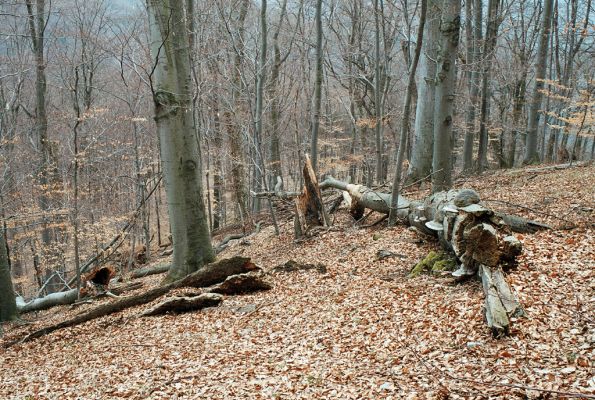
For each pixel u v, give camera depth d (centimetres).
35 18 1705
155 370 576
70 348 767
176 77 935
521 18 2248
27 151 1853
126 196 2475
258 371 518
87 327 864
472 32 1978
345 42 2297
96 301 1153
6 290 1086
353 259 890
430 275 700
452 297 595
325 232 1138
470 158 1838
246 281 848
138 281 1329
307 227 1173
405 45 1997
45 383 614
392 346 516
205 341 656
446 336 506
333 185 1308
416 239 903
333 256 955
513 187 1199
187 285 923
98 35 1745
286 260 1029
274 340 611
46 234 1688
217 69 1612
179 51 934
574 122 1451
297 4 2298
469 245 605
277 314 707
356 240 1022
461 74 2020
